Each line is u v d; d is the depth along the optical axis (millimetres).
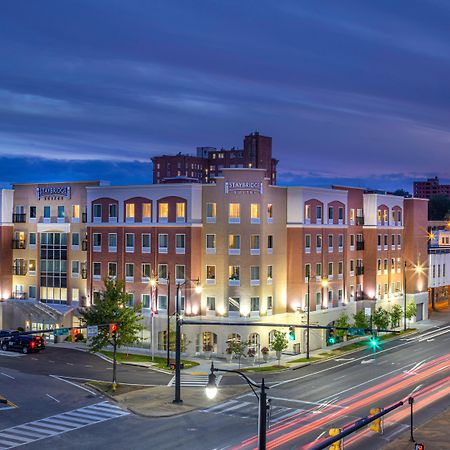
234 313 78500
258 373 67625
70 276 90625
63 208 91625
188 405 53688
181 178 91812
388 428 47719
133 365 71625
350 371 68375
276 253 81812
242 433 45750
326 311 86375
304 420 49156
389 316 98875
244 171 78938
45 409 52688
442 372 67375
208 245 79375
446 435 45844
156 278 80250
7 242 94688
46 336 87000
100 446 43062
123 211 83688
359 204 98375
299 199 82812
